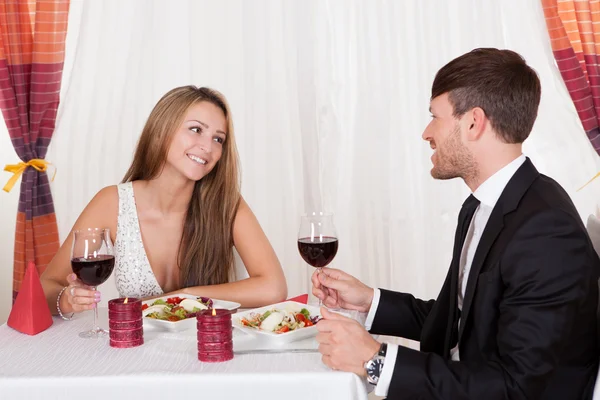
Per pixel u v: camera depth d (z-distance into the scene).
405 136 3.31
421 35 3.26
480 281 1.43
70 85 3.19
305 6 3.29
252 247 2.16
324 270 1.83
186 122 2.12
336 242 1.69
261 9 3.31
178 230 2.20
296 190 3.41
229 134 2.21
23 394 1.30
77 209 3.26
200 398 1.30
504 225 1.44
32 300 1.62
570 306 1.33
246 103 3.36
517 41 3.23
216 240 2.18
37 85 3.02
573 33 3.05
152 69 3.28
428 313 1.77
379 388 1.35
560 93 3.16
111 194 2.21
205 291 1.97
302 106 3.33
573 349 1.38
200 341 1.39
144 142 2.21
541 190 1.46
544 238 1.36
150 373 1.31
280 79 3.36
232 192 2.22
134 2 3.22
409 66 3.28
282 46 3.34
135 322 1.50
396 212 3.36
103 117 3.25
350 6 3.31
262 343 1.51
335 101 3.37
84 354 1.45
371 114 3.32
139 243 2.17
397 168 3.34
